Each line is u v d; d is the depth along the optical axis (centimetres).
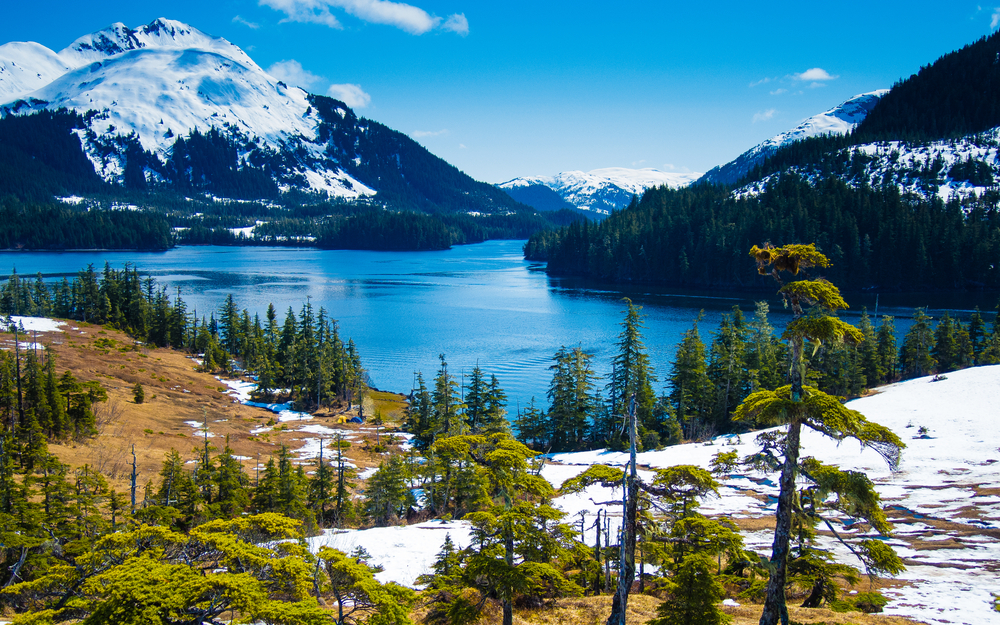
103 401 6844
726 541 1916
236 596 1323
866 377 8075
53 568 1711
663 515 2088
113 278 13900
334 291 19650
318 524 4375
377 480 4447
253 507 4453
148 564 1391
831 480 1362
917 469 4003
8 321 10138
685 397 6762
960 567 2459
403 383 9600
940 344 9000
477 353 10988
